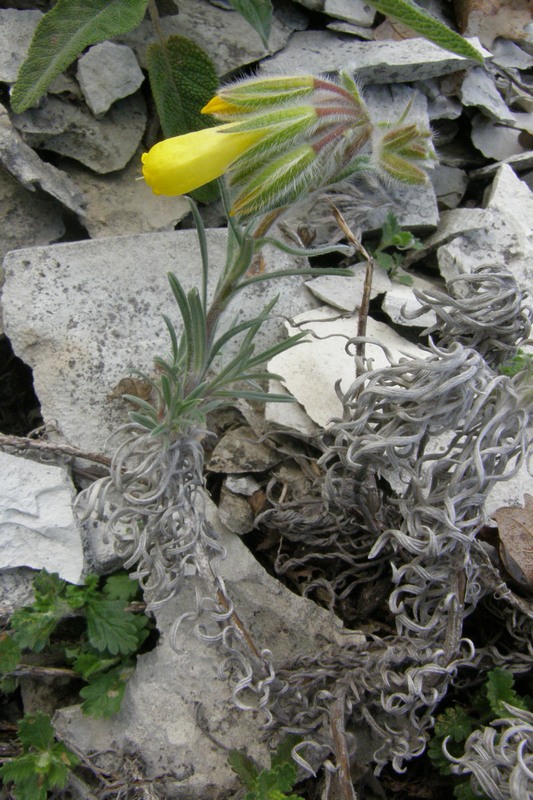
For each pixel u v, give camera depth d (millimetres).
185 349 132
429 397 128
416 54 186
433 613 140
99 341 153
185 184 108
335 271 122
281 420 151
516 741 120
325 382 154
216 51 182
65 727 135
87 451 145
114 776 130
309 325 163
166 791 130
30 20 174
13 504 138
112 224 169
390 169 129
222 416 158
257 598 144
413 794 140
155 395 151
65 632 146
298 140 108
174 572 137
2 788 136
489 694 135
